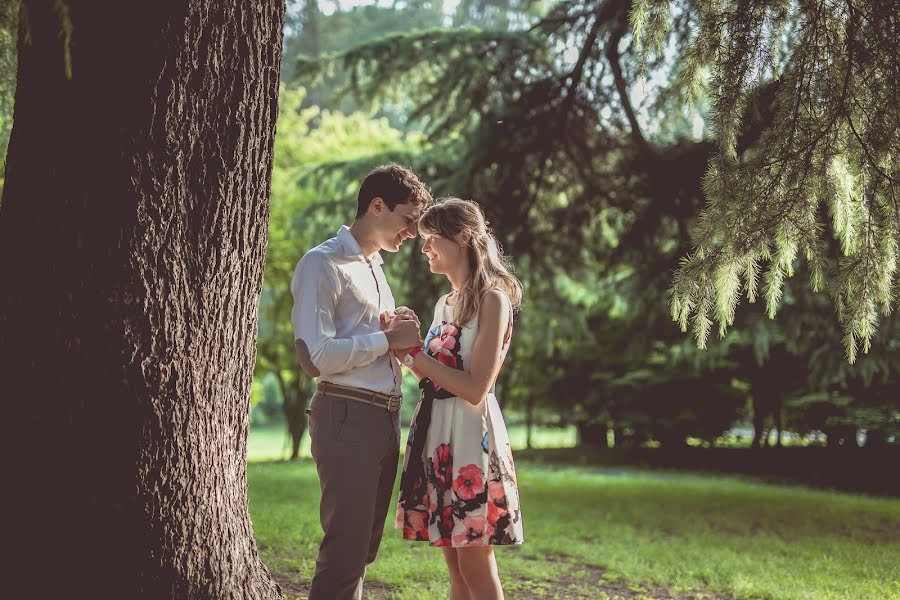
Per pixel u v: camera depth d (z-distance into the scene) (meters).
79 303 2.45
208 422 2.68
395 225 3.08
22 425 2.48
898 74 3.52
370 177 3.09
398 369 3.03
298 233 10.40
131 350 2.48
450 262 3.07
